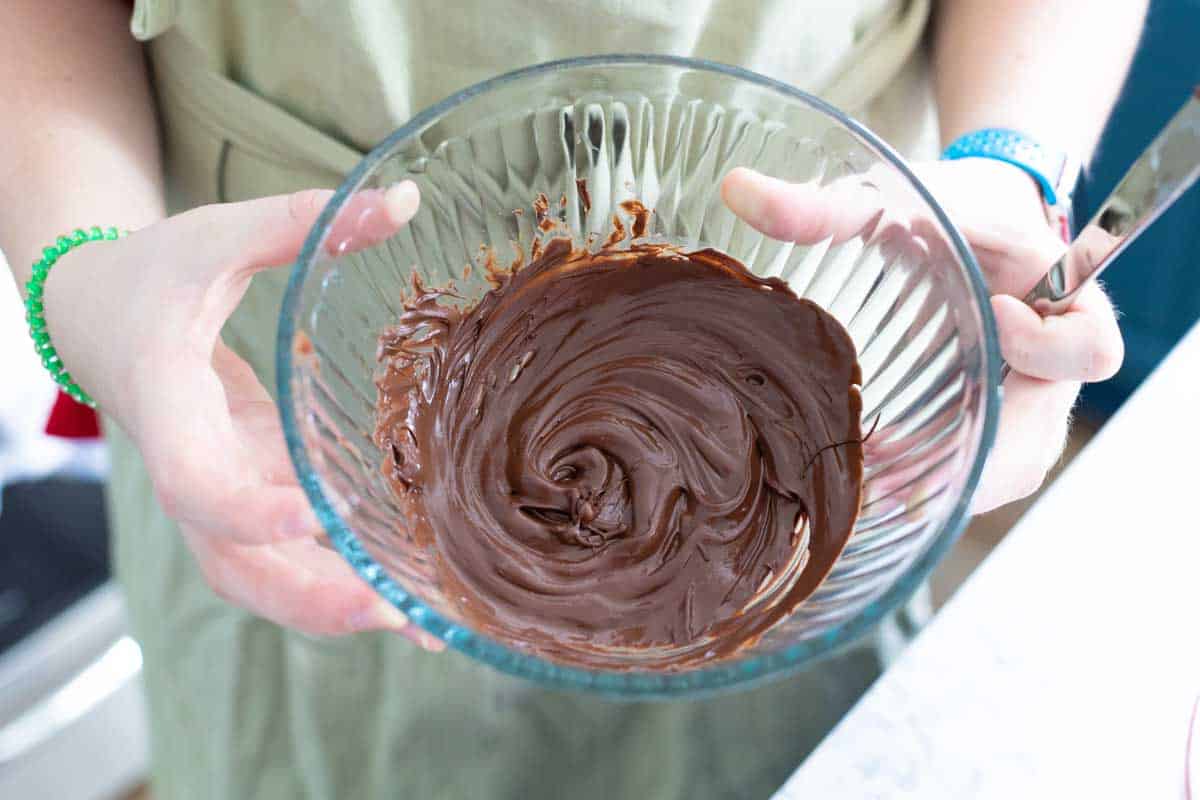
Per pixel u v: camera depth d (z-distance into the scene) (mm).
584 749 654
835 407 466
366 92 588
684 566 448
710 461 468
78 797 922
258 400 544
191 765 688
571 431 475
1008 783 496
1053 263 510
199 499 473
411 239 470
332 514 398
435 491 457
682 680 375
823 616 405
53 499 880
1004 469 521
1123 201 432
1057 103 616
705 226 500
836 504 451
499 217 490
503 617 429
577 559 449
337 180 621
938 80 676
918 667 518
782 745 646
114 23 638
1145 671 514
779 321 479
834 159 465
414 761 653
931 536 401
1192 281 912
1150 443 560
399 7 563
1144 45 845
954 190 540
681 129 478
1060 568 535
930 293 445
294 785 668
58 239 561
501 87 451
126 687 910
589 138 477
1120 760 499
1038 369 495
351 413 446
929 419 438
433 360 478
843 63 640
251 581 506
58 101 606
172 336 499
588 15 566
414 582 411
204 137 637
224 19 579
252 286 629
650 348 487
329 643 669
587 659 406
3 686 845
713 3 587
